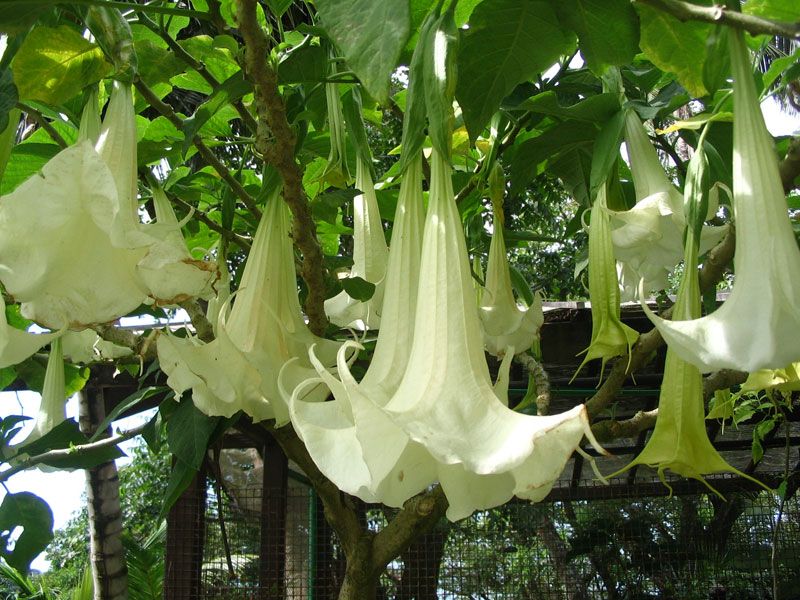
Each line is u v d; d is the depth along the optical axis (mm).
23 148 1874
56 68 1363
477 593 5059
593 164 1686
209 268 1109
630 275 1895
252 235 2588
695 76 1383
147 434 2023
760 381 1730
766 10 1432
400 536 1931
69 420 1969
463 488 887
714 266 1522
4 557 1949
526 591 5062
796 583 4914
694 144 1898
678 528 5270
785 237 883
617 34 1317
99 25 1274
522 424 835
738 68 949
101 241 1093
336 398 898
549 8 1300
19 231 1004
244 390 1377
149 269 1104
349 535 2000
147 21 1775
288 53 1675
